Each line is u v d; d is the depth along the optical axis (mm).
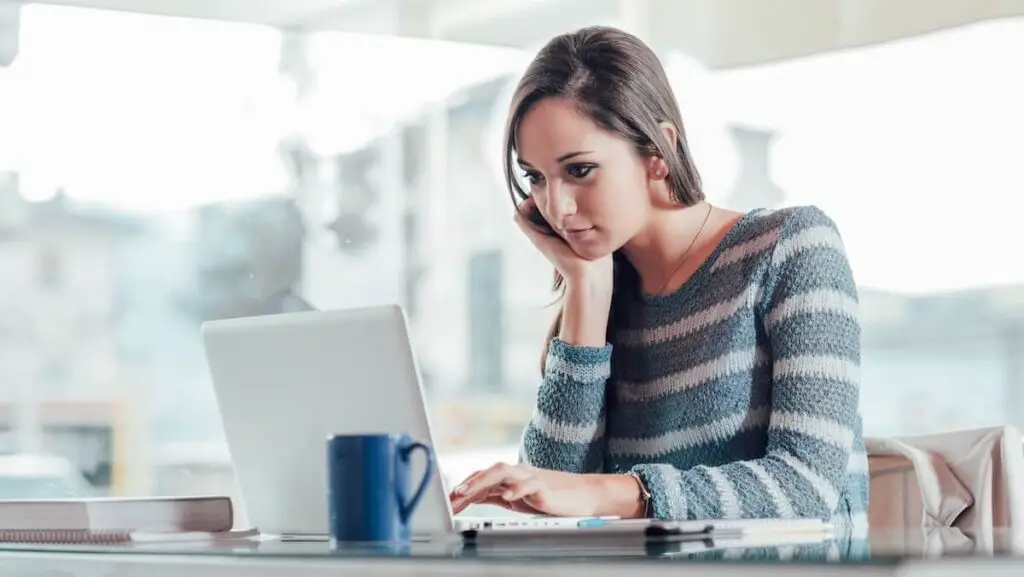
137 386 4965
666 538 1310
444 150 4777
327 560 1086
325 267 4895
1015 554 954
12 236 4844
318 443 1585
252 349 1632
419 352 4820
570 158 2264
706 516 1851
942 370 4172
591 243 2293
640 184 2285
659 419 2277
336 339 1531
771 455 2008
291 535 1643
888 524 2195
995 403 4117
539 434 2352
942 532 1448
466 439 4793
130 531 1485
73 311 4918
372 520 1312
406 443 1355
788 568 860
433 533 1479
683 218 2293
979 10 3686
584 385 2309
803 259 2143
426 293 4840
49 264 4883
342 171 4840
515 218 2395
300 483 1617
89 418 4922
